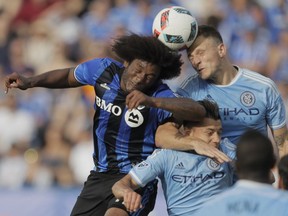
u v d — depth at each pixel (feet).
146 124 64.69
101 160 66.80
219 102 65.87
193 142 60.08
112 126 65.36
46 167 123.24
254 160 44.68
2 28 158.71
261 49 148.05
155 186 66.39
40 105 134.82
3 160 126.00
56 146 126.41
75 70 67.21
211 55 64.85
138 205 56.39
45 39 156.04
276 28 154.51
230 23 151.43
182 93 66.69
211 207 43.98
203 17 154.71
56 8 163.94
